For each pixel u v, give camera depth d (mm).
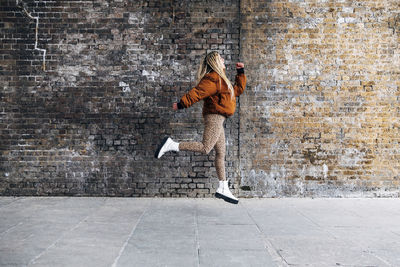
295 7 5391
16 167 5336
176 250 2896
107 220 3910
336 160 5391
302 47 5391
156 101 5379
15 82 5352
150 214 4238
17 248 2898
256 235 3379
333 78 5395
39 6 5348
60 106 5359
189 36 5375
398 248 3020
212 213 4332
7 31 5352
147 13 5375
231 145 5375
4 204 4742
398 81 5406
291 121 5395
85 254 2770
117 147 5363
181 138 5383
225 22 5379
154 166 5363
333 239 3270
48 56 5367
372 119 5391
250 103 5375
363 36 5395
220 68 3748
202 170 5371
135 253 2811
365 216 4219
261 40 5375
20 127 5340
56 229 3506
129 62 5371
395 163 5387
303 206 4770
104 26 5367
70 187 5355
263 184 5371
